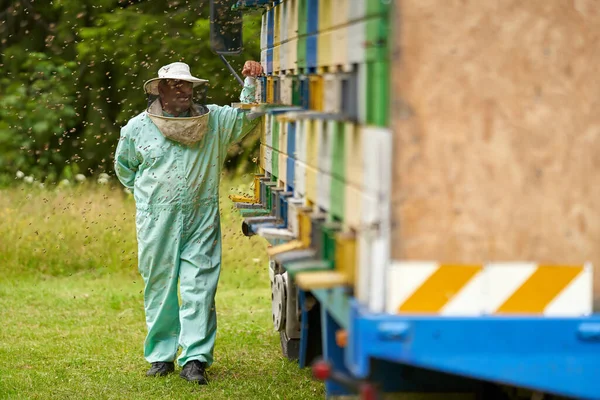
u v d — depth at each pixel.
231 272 14.97
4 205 16.98
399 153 4.38
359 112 4.72
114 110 25.20
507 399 5.94
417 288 4.42
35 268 15.15
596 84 4.50
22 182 22.72
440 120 4.40
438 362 4.41
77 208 16.06
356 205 4.73
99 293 13.62
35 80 25.61
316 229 5.72
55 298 13.19
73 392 8.41
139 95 24.02
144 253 8.78
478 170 4.44
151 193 8.66
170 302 8.91
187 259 8.76
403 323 4.38
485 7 4.41
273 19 8.57
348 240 4.74
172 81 8.51
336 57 5.26
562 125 4.49
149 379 8.88
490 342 4.43
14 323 11.60
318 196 5.80
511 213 4.48
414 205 4.41
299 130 6.61
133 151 8.80
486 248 4.47
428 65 4.37
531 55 4.45
